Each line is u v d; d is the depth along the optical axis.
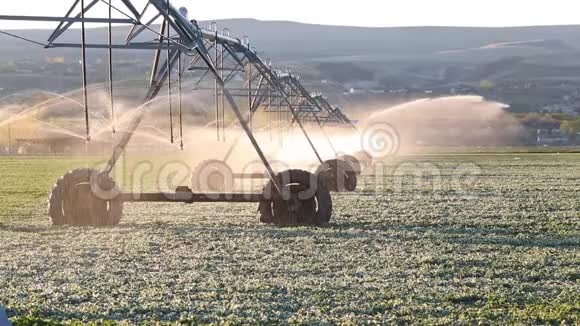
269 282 33.75
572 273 36.12
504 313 28.89
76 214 52.28
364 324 27.28
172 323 27.22
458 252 41.81
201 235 47.59
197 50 52.72
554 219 57.12
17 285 33.69
